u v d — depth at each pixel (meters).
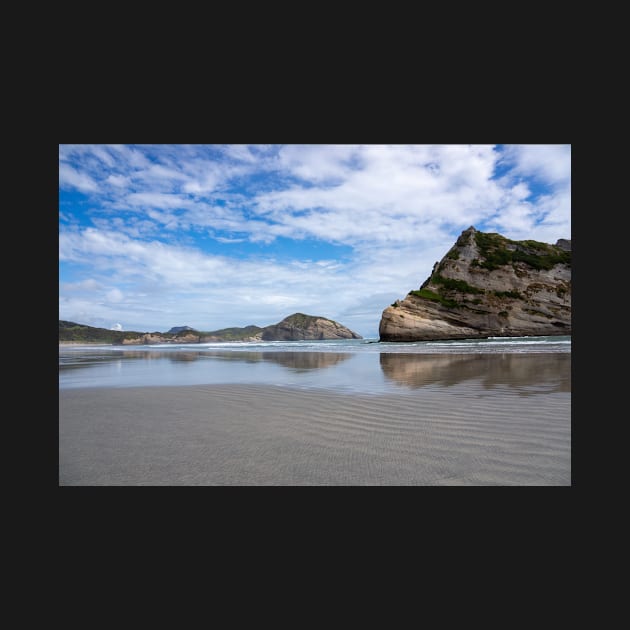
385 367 14.34
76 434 5.20
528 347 24.75
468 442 4.66
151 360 21.14
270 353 27.05
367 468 3.92
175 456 4.31
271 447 4.58
